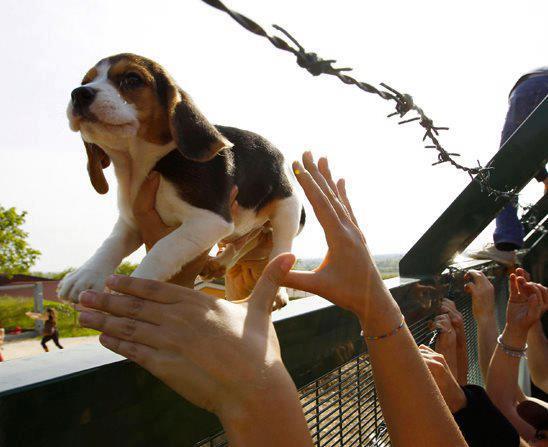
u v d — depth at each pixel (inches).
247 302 15.1
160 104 21.7
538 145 36.5
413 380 16.6
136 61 21.8
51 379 11.9
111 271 22.2
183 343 12.8
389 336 16.8
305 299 26.8
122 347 13.3
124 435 13.6
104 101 20.3
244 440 12.6
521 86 48.6
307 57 18.1
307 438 13.0
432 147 30.4
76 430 12.4
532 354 39.6
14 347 297.3
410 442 16.4
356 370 26.6
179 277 21.2
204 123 21.5
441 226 39.5
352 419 25.9
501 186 37.5
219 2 13.5
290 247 30.6
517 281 33.7
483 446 24.5
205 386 12.8
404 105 26.0
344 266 16.7
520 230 49.9
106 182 24.5
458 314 36.7
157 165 21.9
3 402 11.0
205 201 21.8
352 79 21.6
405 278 35.3
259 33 15.9
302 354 20.8
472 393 26.1
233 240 29.3
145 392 14.3
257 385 12.7
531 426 32.4
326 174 19.3
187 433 15.6
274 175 30.0
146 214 22.6
